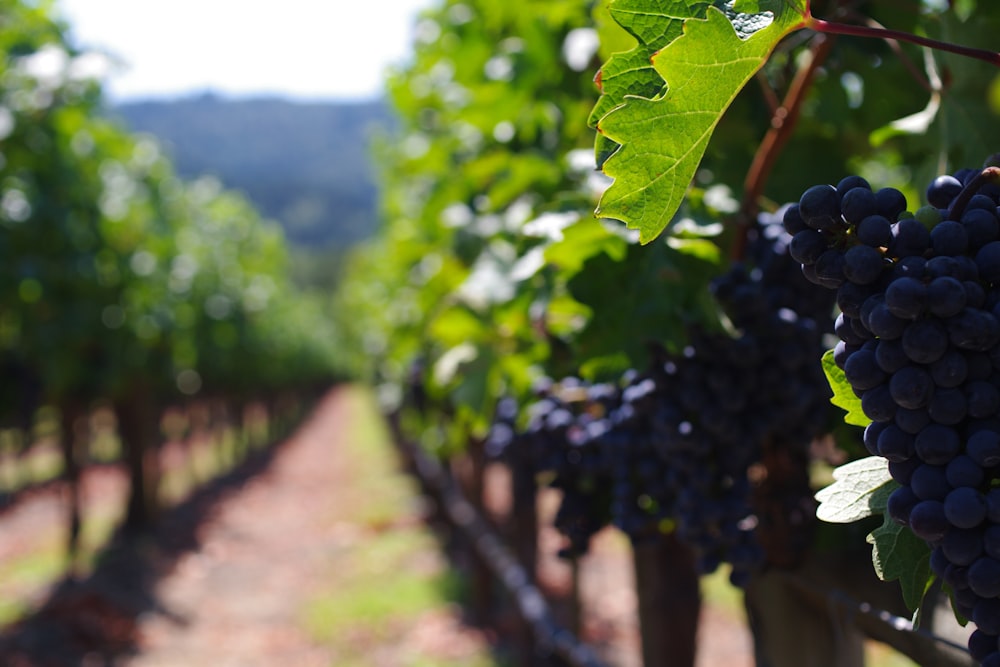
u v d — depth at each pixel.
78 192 8.59
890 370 0.95
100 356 9.75
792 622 2.12
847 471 1.11
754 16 0.94
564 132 3.22
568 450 2.32
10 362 8.82
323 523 13.50
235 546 12.12
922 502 0.94
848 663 2.00
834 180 2.20
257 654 7.77
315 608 8.97
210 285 17.09
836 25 0.97
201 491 16.94
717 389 1.68
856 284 0.97
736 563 1.78
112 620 8.27
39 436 17.39
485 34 3.87
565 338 2.44
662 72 0.91
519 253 2.38
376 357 14.77
